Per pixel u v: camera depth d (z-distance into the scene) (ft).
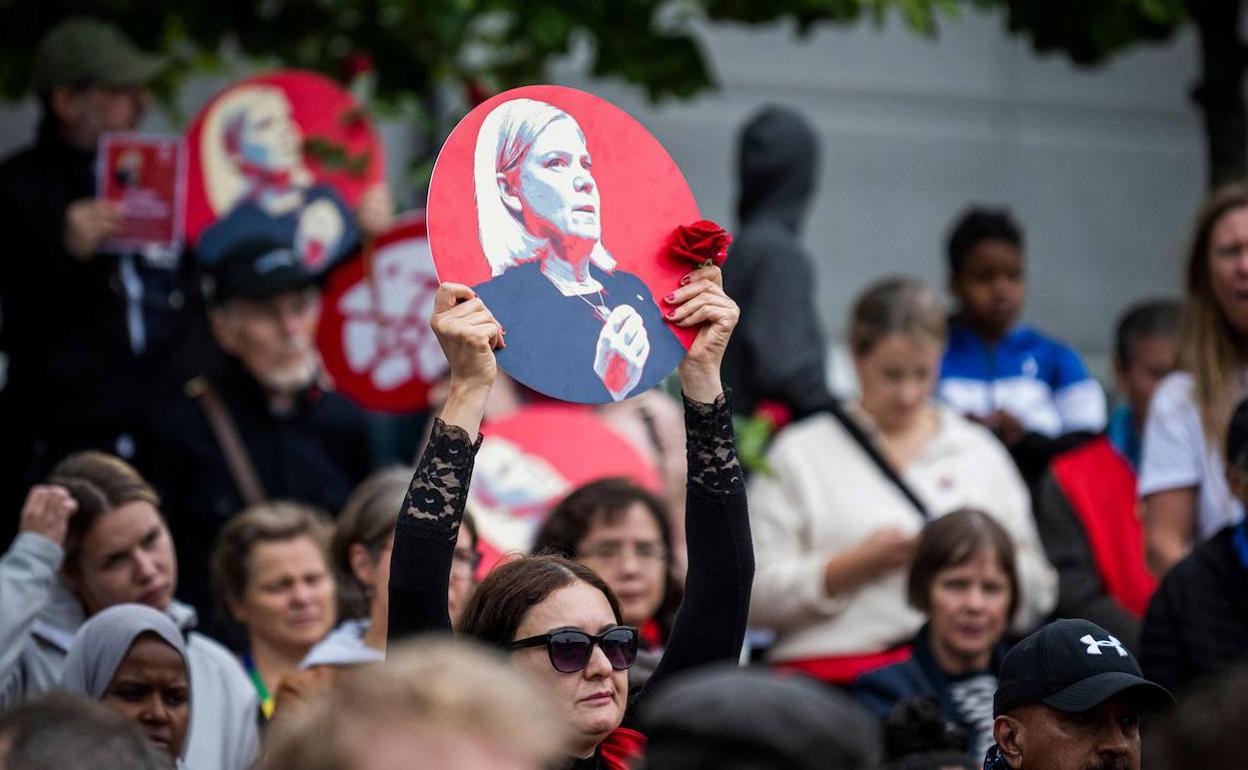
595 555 61.41
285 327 78.89
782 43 144.97
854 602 73.46
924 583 67.36
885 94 147.02
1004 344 90.68
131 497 59.52
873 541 72.79
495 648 44.06
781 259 86.84
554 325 45.80
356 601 62.75
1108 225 151.33
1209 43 95.55
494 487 72.43
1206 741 30.27
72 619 59.41
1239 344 70.49
